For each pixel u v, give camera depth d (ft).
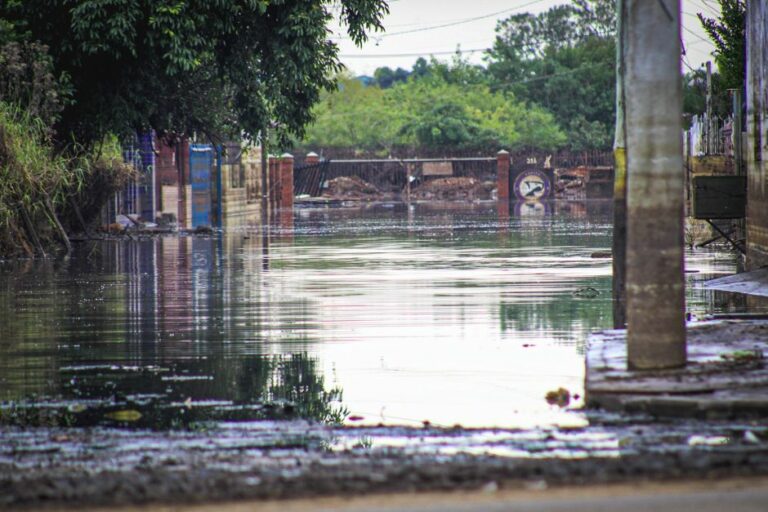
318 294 143.02
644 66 74.95
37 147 226.38
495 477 51.80
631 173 75.41
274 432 66.18
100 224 292.61
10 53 227.81
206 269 184.44
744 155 178.81
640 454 57.26
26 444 63.10
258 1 248.93
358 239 272.72
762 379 71.41
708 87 261.44
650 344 75.25
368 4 264.31
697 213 171.42
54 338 106.32
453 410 72.33
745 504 46.37
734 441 60.49
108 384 82.94
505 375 85.05
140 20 245.45
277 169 540.52
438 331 108.78
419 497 48.62
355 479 52.01
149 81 264.11
